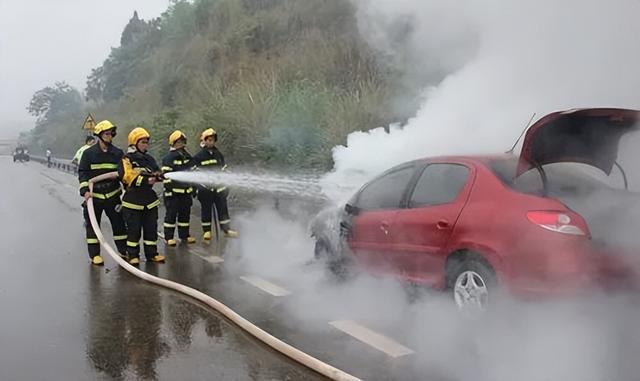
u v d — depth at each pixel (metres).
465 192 4.66
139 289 6.25
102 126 7.41
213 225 10.37
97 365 4.18
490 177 4.54
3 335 4.85
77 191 18.91
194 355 4.33
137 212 7.43
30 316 5.36
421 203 5.07
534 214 4.09
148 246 7.60
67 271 7.18
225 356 4.29
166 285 6.31
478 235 4.38
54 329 4.98
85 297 5.96
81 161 7.46
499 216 4.29
